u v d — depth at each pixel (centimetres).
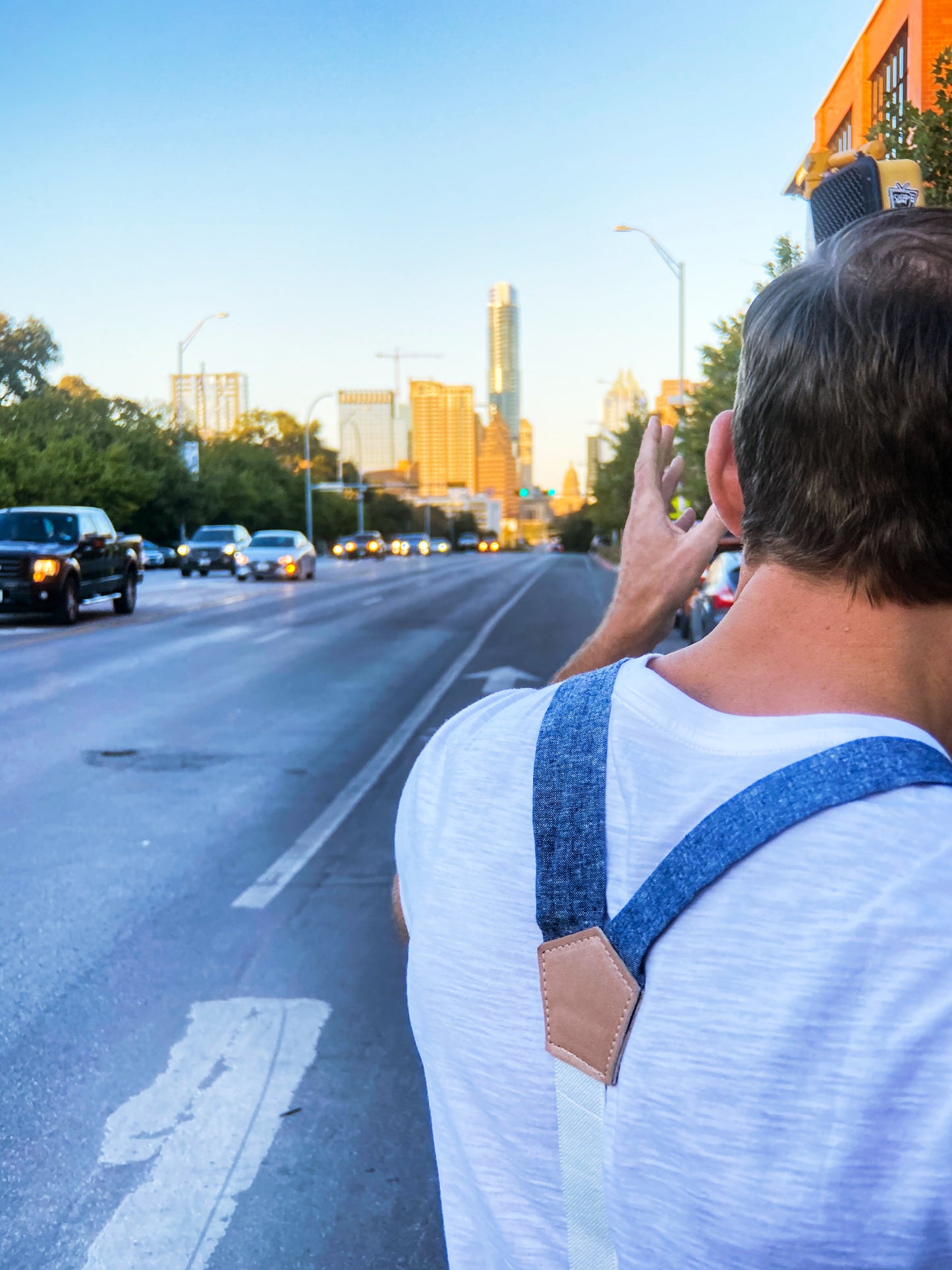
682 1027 63
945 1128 57
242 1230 274
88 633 1788
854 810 63
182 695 1163
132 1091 340
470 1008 74
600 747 73
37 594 1870
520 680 1262
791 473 72
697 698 74
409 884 84
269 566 3619
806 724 68
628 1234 64
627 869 68
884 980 59
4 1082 345
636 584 114
